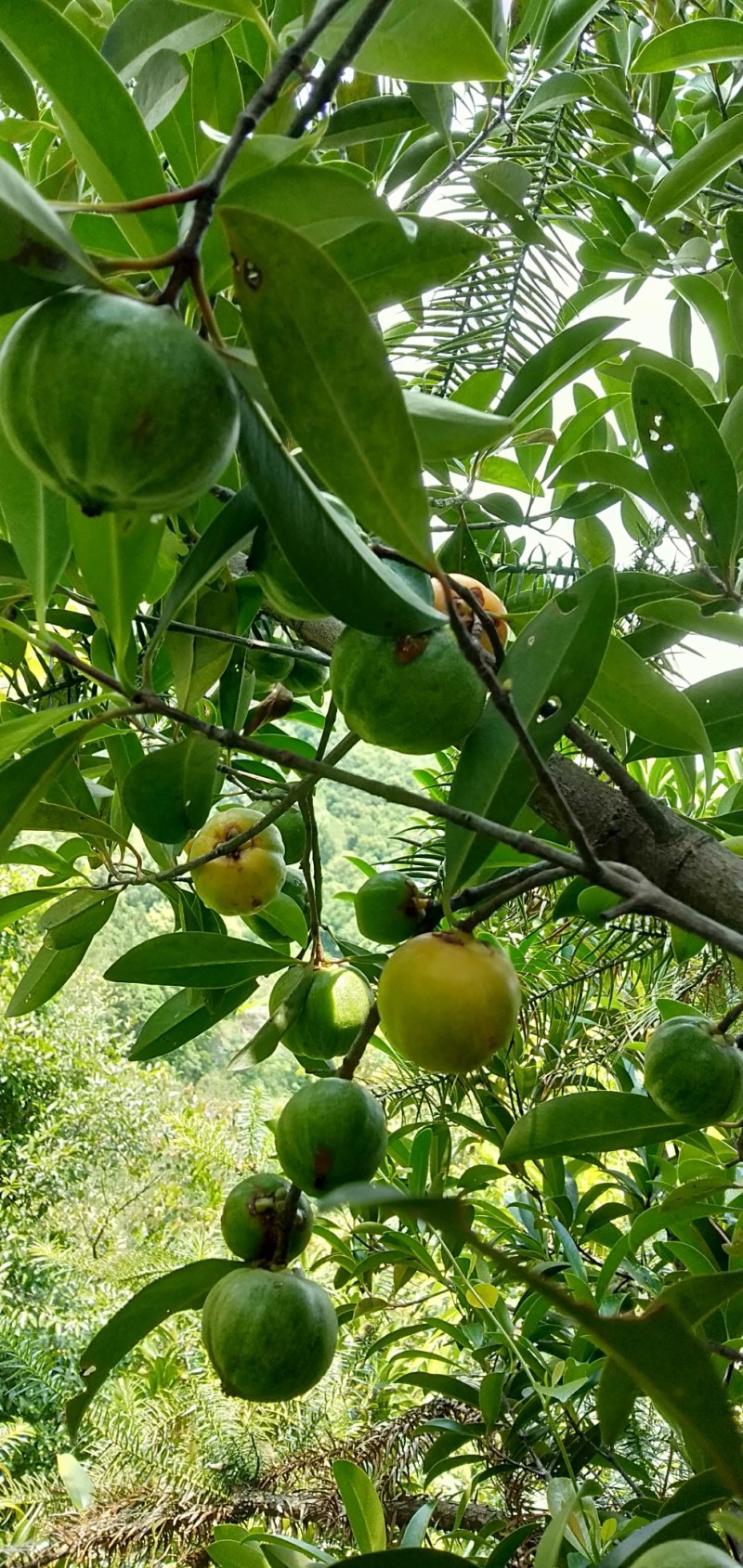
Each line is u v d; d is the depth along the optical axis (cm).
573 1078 262
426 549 82
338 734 701
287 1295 135
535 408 177
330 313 77
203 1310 140
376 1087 251
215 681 161
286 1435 349
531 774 114
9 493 124
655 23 253
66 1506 373
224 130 146
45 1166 847
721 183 250
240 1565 204
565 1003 258
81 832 182
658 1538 117
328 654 182
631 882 94
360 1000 162
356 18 112
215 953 165
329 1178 131
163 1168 861
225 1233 147
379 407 79
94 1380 139
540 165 234
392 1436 333
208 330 85
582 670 117
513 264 219
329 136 182
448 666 116
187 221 104
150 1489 332
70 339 78
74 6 178
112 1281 568
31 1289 777
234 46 181
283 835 203
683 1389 86
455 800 116
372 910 152
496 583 215
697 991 253
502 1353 273
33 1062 977
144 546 112
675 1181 237
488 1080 248
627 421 261
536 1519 275
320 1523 316
